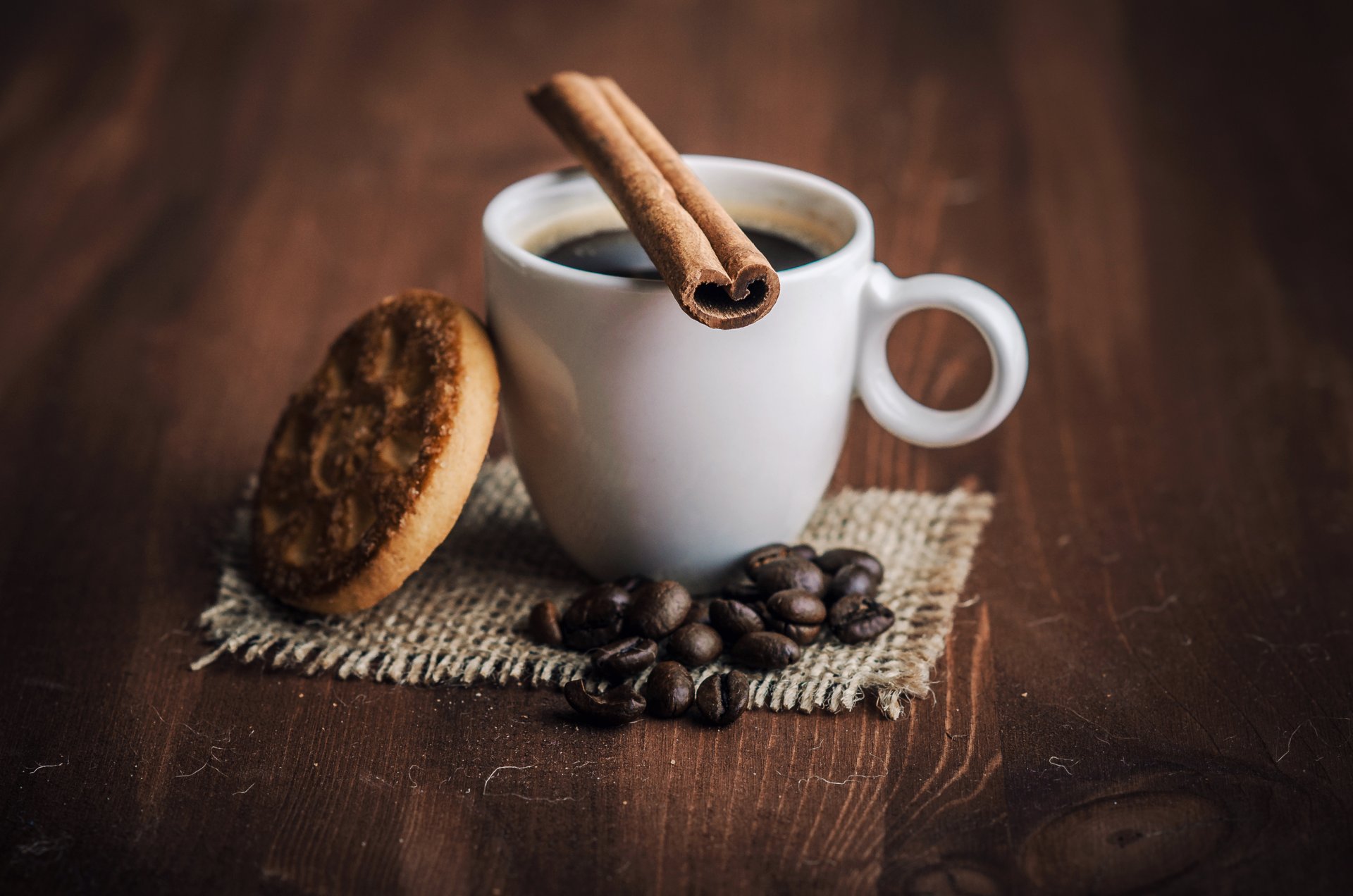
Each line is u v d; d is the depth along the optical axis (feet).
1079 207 1.79
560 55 2.23
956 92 2.09
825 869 0.99
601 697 1.10
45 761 1.07
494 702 1.11
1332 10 2.25
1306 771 1.05
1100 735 1.08
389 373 1.17
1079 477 1.34
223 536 1.27
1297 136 1.92
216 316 1.59
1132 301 1.61
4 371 1.49
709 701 1.08
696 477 1.13
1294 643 1.15
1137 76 2.10
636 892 0.98
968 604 1.20
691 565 1.18
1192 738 1.08
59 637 1.17
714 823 1.02
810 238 1.21
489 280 1.16
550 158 1.94
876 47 2.23
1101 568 1.23
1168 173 1.85
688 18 2.35
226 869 1.00
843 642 1.14
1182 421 1.41
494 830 1.02
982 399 1.15
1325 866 0.99
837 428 1.17
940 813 1.03
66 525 1.28
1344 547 1.24
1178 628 1.17
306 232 1.76
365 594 1.12
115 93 2.12
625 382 1.10
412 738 1.08
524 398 1.15
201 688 1.12
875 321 1.15
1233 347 1.52
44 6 2.41
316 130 2.02
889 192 1.83
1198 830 1.01
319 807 1.03
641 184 1.10
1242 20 2.25
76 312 1.60
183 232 1.76
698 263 1.03
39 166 1.91
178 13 2.39
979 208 1.79
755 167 1.23
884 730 1.08
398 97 2.11
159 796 1.04
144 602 1.20
